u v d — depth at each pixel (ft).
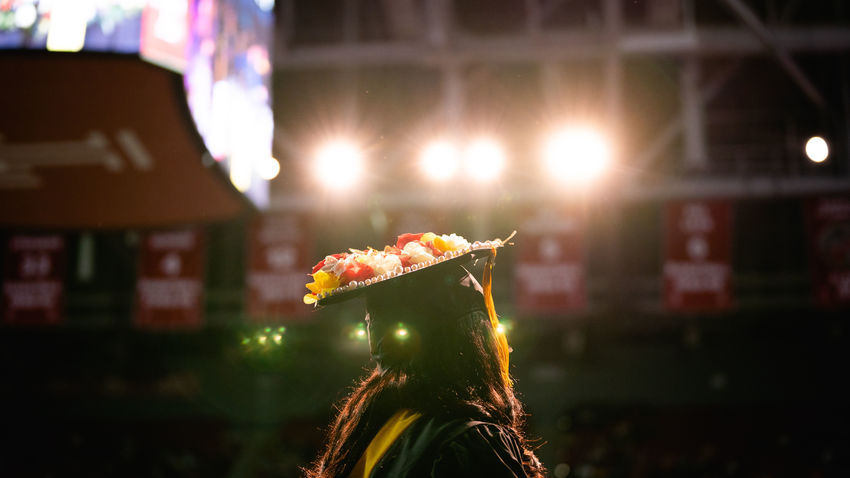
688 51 51.01
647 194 49.62
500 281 58.34
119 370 63.00
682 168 51.06
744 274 61.36
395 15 51.78
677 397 60.95
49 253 44.98
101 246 61.82
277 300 43.96
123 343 63.98
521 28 56.70
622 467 52.90
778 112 57.93
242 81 24.53
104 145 23.99
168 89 20.77
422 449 4.41
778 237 61.21
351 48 52.75
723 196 49.75
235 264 62.13
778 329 62.90
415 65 53.06
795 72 49.52
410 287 4.99
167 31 18.92
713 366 62.28
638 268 60.18
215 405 61.67
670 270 43.39
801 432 58.49
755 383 61.31
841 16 54.13
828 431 58.23
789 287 60.59
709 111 58.75
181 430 60.95
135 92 21.06
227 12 22.84
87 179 26.50
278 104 54.24
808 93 49.96
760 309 58.75
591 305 57.16
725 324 62.95
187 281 44.24
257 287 44.29
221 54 22.36
